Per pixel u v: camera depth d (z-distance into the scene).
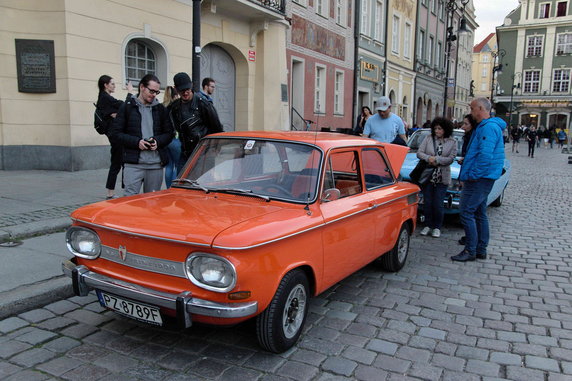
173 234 3.00
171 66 12.66
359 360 3.43
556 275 5.54
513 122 58.69
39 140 10.41
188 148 6.18
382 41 27.83
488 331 4.00
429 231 7.43
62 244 5.45
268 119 16.48
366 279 5.24
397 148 5.40
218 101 15.73
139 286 3.18
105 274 3.37
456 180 7.46
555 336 3.93
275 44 16.36
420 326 4.06
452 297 4.77
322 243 3.69
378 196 4.66
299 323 3.58
